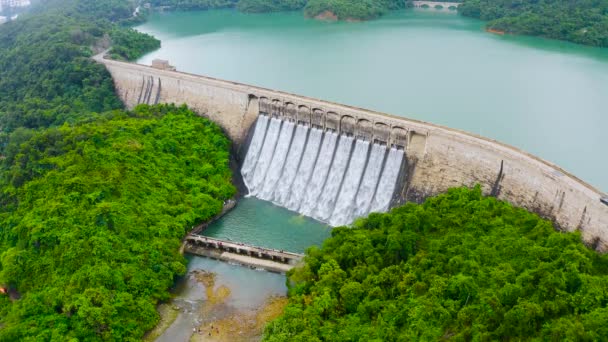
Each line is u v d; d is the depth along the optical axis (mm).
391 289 78062
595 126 143750
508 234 79812
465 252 78375
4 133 161000
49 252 94375
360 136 117625
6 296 92375
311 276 86312
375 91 172000
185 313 90500
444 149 104312
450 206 91438
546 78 186250
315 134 125500
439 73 192250
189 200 115875
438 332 67250
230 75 196750
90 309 82688
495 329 65125
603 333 58375
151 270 94938
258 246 107000
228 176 129750
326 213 119250
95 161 113812
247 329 86438
